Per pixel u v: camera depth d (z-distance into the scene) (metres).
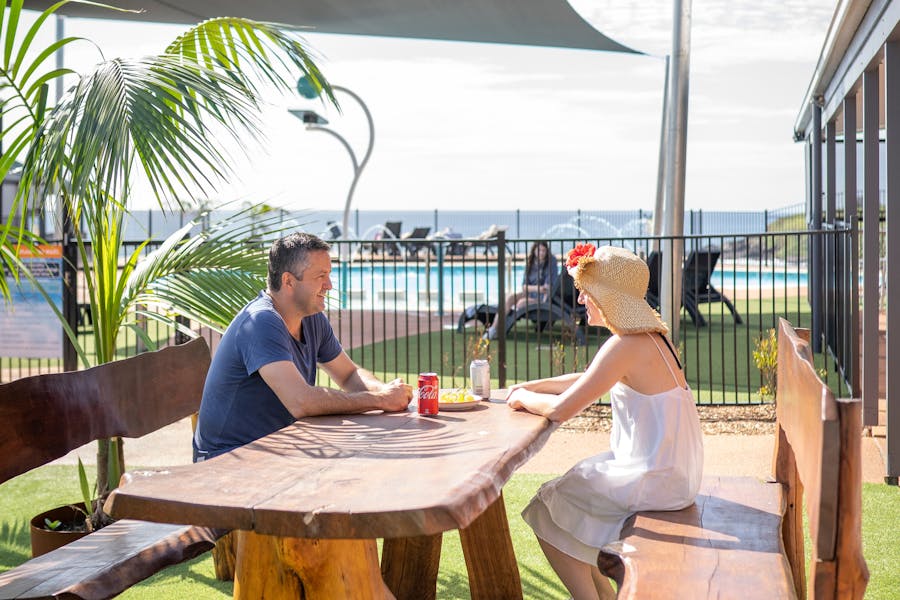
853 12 6.49
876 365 6.57
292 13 10.60
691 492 3.20
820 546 2.03
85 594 2.62
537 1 10.05
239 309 4.50
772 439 6.45
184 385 4.07
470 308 12.01
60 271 7.80
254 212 4.88
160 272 4.54
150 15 10.09
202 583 3.99
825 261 10.10
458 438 2.87
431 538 3.69
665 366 3.23
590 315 3.41
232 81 4.10
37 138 3.73
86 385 3.35
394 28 11.97
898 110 5.65
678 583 2.48
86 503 4.34
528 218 29.17
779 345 3.63
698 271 12.80
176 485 2.31
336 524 2.07
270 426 3.42
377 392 3.44
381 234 25.67
